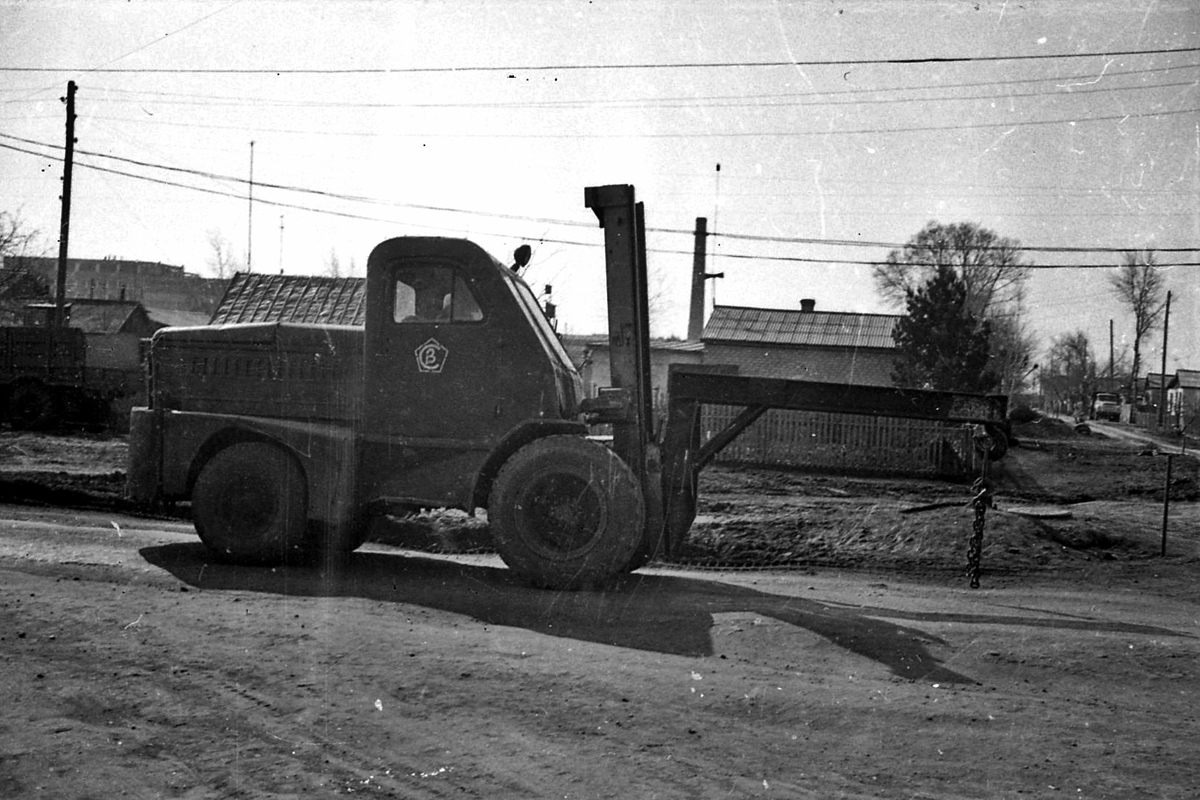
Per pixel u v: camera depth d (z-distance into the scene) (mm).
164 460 9289
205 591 7730
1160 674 6227
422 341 8945
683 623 7191
